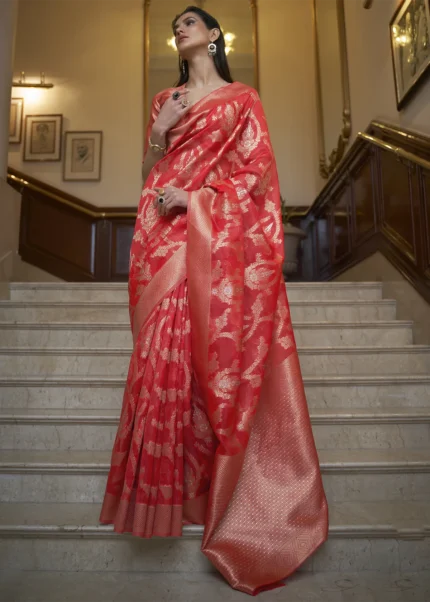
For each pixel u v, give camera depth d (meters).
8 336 2.67
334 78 4.68
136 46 5.62
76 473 1.72
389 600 1.28
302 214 5.14
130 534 1.45
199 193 1.51
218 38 1.79
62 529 1.46
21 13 5.66
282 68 5.53
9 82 3.27
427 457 1.80
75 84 5.54
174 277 1.50
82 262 5.12
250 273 1.51
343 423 1.97
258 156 1.62
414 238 2.80
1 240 3.18
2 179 3.21
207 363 1.40
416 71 2.87
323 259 4.72
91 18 5.68
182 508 1.39
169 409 1.40
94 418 1.95
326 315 2.99
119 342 2.68
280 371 1.50
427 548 1.47
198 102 1.64
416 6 2.87
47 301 2.96
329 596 1.30
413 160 2.72
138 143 5.42
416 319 2.76
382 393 2.22
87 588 1.35
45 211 5.16
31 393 2.22
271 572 1.32
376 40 3.60
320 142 5.13
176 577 1.41
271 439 1.45
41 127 5.44
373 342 2.73
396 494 1.73
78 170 5.35
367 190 3.60
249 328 1.47
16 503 1.70
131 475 1.36
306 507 1.39
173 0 5.69
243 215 1.53
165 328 1.46
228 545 1.35
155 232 1.55
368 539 1.47
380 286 3.27
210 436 1.43
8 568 1.46
